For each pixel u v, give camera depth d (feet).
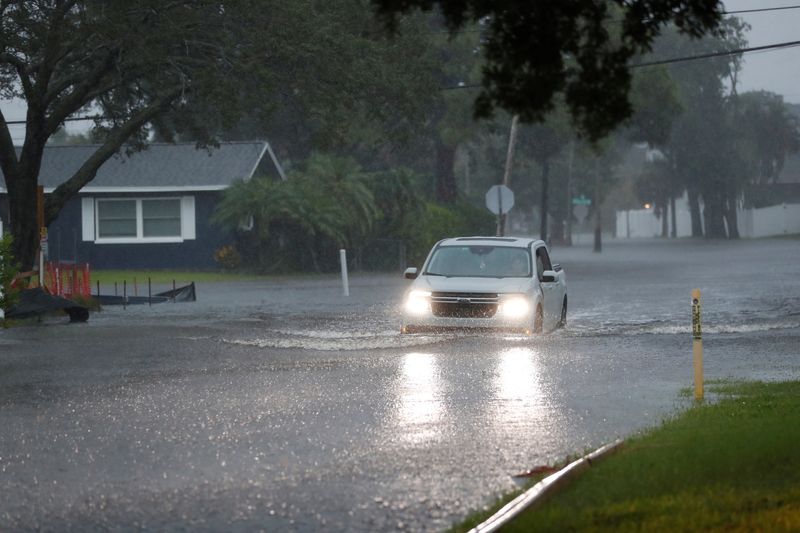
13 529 59.06
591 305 228.02
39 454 78.74
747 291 262.26
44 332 174.40
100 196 408.87
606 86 73.36
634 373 119.96
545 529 54.03
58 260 406.62
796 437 74.38
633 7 73.31
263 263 394.11
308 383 113.09
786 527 53.26
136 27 229.04
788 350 141.90
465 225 465.47
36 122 233.76
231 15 241.55
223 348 149.07
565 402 99.91
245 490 67.10
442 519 59.88
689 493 60.75
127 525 59.62
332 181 397.39
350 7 254.88
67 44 231.30
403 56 262.06
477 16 71.61
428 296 159.43
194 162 412.77
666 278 327.26
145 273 396.98
